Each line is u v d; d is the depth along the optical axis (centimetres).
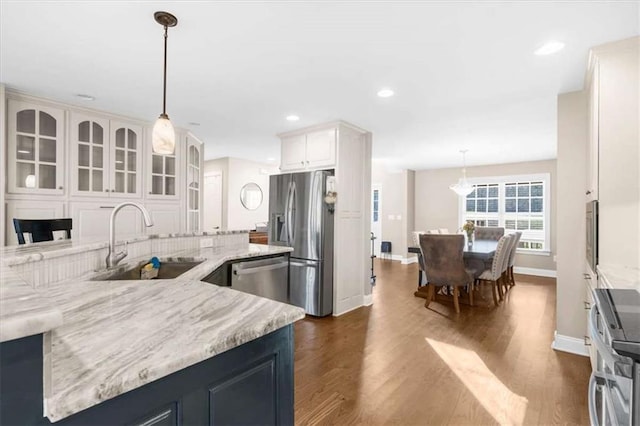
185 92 288
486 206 700
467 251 421
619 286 145
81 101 309
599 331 112
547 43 201
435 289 454
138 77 256
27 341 54
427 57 221
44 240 217
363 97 298
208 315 99
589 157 245
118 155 351
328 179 371
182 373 75
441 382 226
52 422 54
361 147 419
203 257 230
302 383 225
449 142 479
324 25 185
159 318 96
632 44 193
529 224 644
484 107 323
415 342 296
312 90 283
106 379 61
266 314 100
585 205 264
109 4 166
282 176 412
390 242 809
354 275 407
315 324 346
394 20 179
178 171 407
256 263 261
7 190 278
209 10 171
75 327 88
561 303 278
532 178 639
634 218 191
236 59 226
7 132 279
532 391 214
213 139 477
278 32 192
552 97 293
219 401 83
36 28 187
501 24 182
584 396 208
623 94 195
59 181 307
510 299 447
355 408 196
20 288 75
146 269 200
